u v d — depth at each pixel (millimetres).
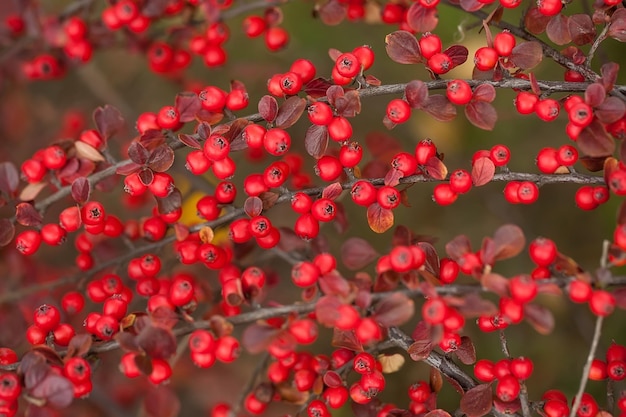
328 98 617
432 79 630
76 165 651
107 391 770
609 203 788
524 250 817
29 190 652
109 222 667
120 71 919
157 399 646
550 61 800
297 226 629
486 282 588
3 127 811
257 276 614
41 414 594
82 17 751
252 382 676
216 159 619
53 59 760
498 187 827
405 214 863
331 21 708
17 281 735
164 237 679
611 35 622
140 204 776
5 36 756
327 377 627
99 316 623
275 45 725
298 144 832
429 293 591
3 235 645
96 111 650
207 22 732
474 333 809
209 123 633
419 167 625
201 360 605
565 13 764
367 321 590
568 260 592
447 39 815
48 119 837
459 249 603
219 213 646
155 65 747
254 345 594
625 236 583
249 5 724
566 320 799
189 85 813
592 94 598
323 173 627
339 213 695
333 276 599
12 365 611
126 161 641
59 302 739
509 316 588
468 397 616
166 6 708
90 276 682
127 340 603
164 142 637
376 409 648
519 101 617
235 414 667
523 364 611
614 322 779
